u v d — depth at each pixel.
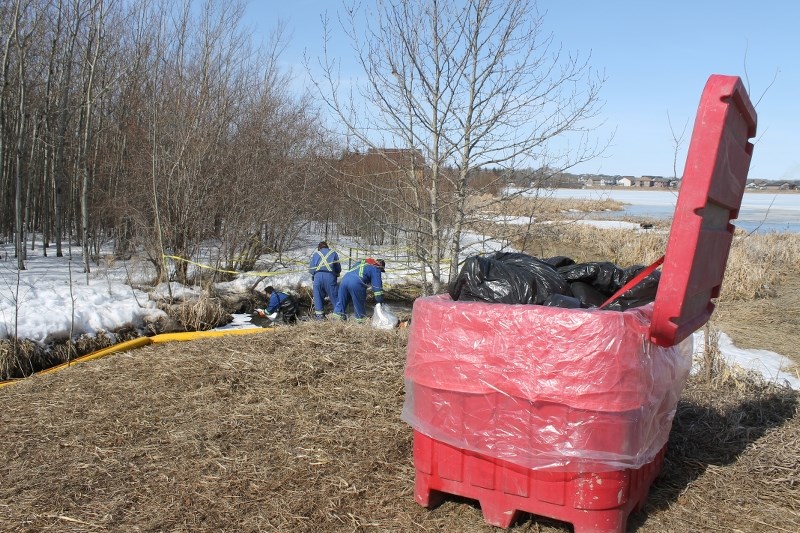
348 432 4.38
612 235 21.11
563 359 2.89
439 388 3.17
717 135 2.59
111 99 15.52
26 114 14.67
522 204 10.29
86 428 4.57
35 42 14.46
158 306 9.94
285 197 14.41
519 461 2.96
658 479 3.67
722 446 4.12
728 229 3.29
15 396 5.32
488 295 3.44
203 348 6.44
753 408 4.78
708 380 5.43
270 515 3.36
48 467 3.97
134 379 5.61
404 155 8.93
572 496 2.91
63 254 15.05
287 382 5.34
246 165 13.56
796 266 15.20
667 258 2.70
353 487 3.62
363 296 10.02
